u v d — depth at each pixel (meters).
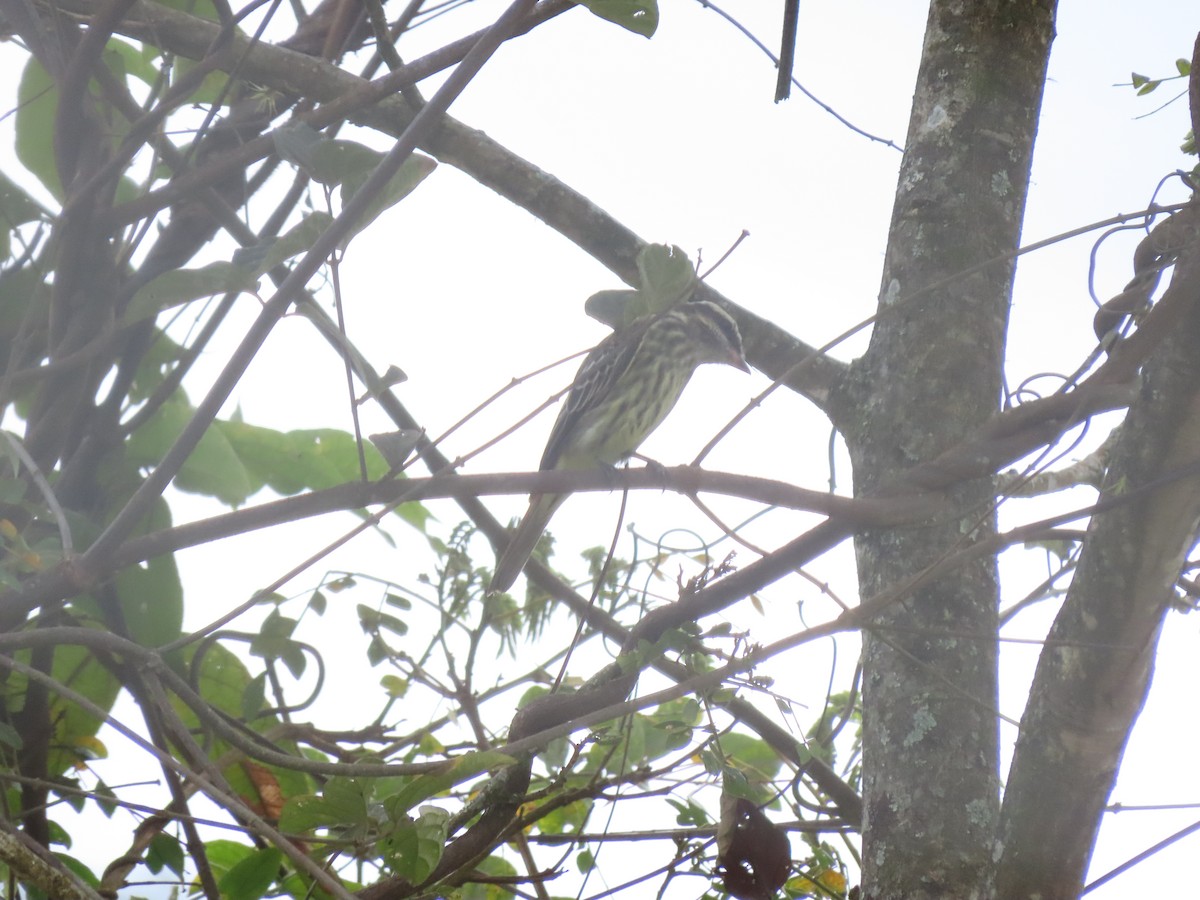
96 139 8.57
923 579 6.54
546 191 9.53
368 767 6.38
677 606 7.44
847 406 8.02
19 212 9.34
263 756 6.78
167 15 9.49
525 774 7.50
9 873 6.78
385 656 9.18
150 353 9.44
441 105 6.21
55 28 8.52
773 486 7.16
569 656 7.66
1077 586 6.32
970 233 7.93
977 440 7.11
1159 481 6.07
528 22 8.34
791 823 8.23
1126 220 6.75
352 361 6.53
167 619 8.68
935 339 7.72
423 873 6.02
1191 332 6.17
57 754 8.84
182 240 8.92
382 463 10.08
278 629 8.86
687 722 8.02
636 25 7.49
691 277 6.53
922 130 8.29
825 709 8.55
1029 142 8.27
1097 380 6.48
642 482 7.10
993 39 8.30
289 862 8.02
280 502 6.71
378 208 6.73
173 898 8.27
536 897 7.93
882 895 6.64
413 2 9.31
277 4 8.16
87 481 8.63
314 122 8.40
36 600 6.81
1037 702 6.34
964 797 6.73
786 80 8.37
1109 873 6.38
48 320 8.81
